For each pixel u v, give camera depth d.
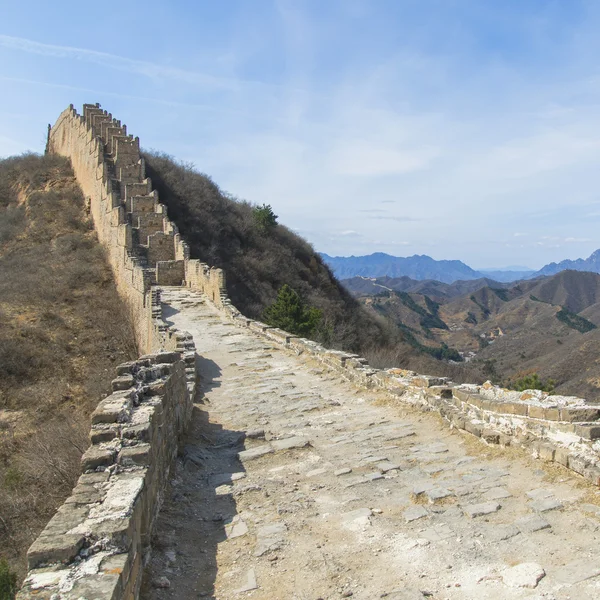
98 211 36.97
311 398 11.41
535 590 4.00
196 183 50.91
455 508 5.55
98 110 48.59
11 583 7.89
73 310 28.77
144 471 4.84
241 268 43.44
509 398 7.81
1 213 42.19
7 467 15.58
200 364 15.30
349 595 4.23
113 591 3.25
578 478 5.75
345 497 6.16
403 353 42.25
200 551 5.17
